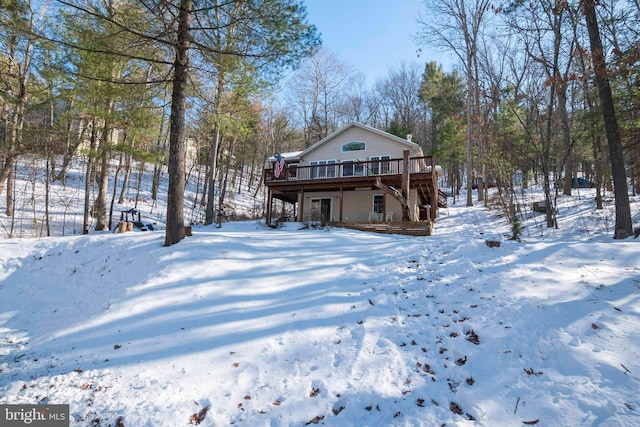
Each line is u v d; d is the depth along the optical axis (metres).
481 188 24.61
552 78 10.03
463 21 21.23
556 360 3.27
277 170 17.41
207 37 8.09
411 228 12.75
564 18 10.80
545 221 13.20
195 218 20.81
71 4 6.57
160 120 13.01
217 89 10.16
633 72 8.38
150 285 6.11
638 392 2.69
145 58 7.93
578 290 4.55
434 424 2.68
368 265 7.14
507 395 2.92
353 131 19.19
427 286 5.71
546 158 12.45
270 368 3.69
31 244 9.13
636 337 3.36
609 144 8.83
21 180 20.31
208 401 3.22
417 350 3.82
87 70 9.11
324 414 2.94
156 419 3.00
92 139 13.80
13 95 12.77
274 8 7.22
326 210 19.19
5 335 5.44
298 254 8.06
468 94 21.86
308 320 4.69
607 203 14.71
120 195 21.67
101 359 4.11
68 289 7.09
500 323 4.12
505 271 5.68
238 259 7.31
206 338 4.39
